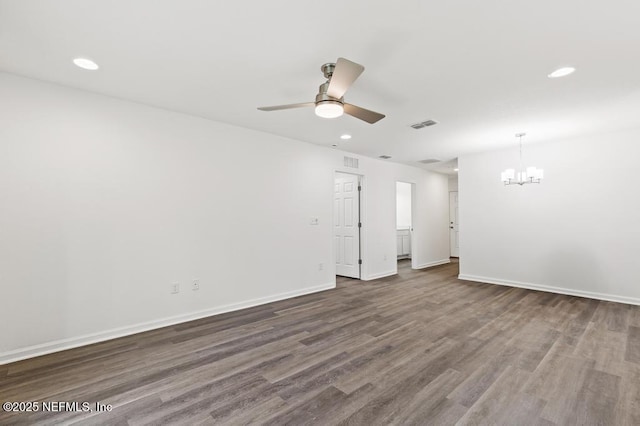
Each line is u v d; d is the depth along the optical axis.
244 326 3.22
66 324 2.69
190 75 2.52
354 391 2.00
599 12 1.73
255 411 1.80
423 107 3.19
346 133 4.17
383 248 6.04
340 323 3.30
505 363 2.38
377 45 2.07
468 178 5.60
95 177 2.86
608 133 4.16
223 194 3.73
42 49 2.13
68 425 1.68
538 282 4.80
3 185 2.45
